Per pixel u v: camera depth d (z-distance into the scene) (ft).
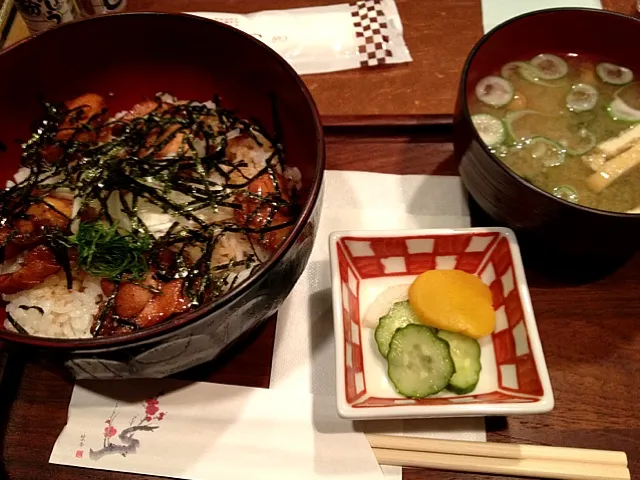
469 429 0.91
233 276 0.94
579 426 0.92
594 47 1.15
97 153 1.03
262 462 0.88
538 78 1.15
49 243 0.93
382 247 1.02
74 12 1.35
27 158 1.05
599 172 1.03
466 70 1.02
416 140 1.20
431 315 0.96
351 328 0.96
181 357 0.81
